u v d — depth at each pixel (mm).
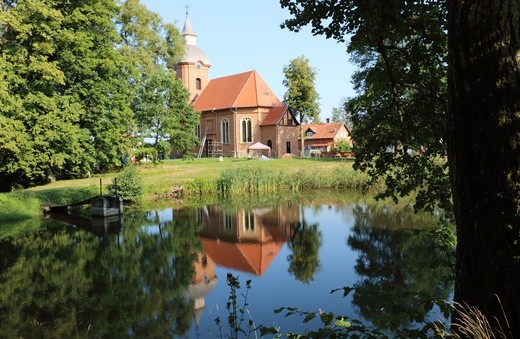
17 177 29281
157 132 41062
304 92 60156
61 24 26344
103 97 29062
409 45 5234
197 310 8773
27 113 23484
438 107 5301
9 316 8641
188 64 69250
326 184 32562
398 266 11211
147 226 19359
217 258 13273
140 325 8039
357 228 17078
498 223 2689
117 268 12211
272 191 32250
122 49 39062
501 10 2688
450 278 4715
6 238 16828
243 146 60906
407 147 5738
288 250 14062
